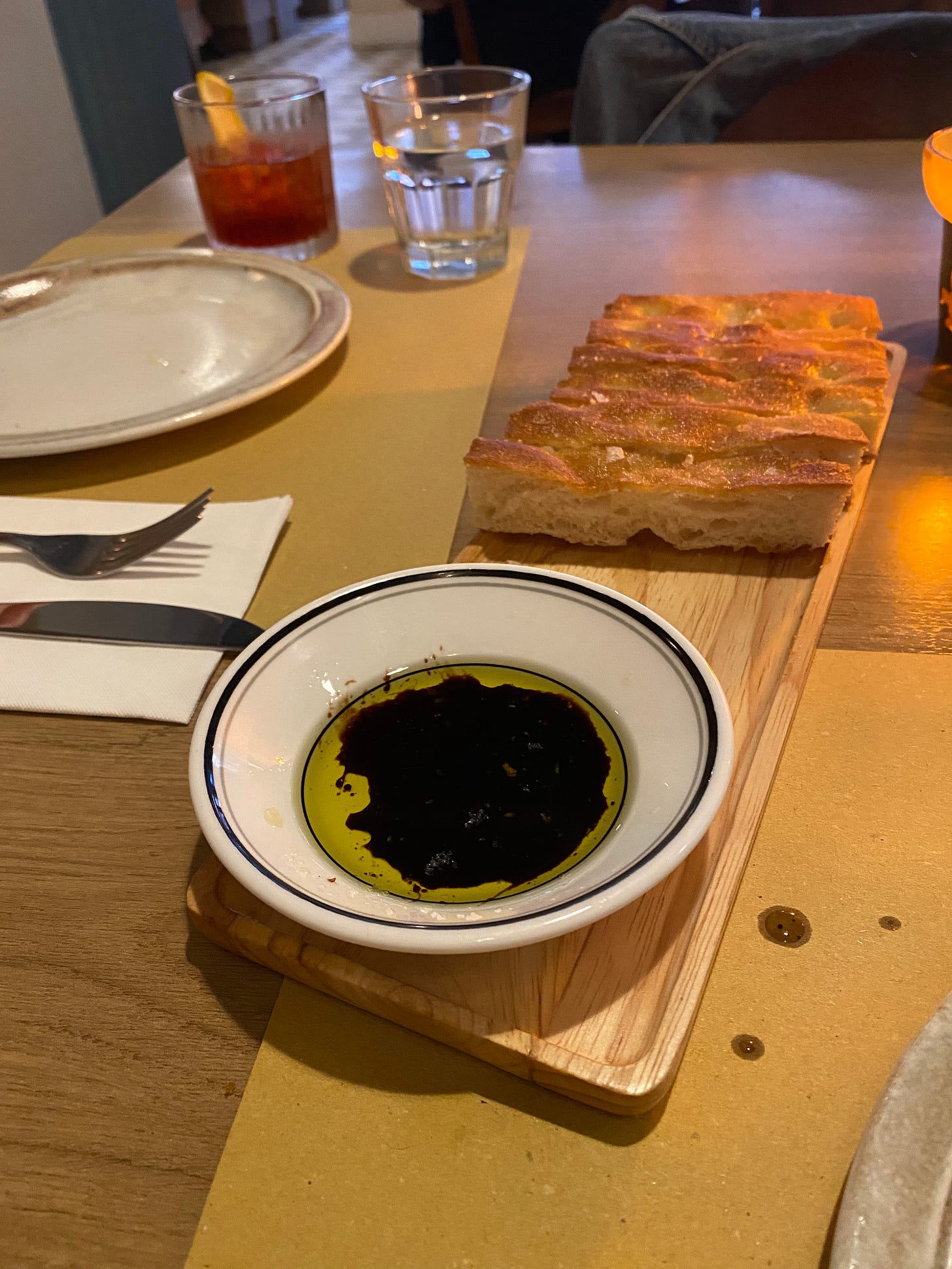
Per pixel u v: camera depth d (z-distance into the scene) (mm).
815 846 482
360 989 416
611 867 403
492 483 702
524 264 1242
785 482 649
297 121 1250
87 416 880
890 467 783
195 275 1127
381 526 752
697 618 638
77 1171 375
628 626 525
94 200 3246
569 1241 348
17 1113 393
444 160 1123
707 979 417
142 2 3178
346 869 440
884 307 1038
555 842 444
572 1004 412
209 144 1209
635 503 687
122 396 910
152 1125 389
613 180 1511
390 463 836
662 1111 384
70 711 579
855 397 751
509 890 421
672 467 702
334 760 502
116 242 1408
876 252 1168
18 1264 349
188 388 918
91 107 3115
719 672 593
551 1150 375
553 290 1158
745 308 926
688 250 1229
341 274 1267
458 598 570
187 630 624
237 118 1202
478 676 544
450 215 1164
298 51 6953
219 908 448
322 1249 350
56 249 1402
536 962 429
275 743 496
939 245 1172
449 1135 382
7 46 2752
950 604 638
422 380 974
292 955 428
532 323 1078
